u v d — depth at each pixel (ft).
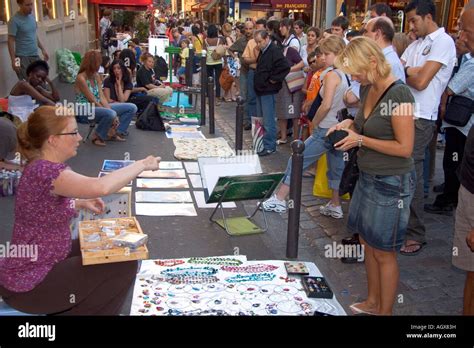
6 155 19.08
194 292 13.06
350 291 13.98
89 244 10.25
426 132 15.61
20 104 23.58
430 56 15.16
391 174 11.24
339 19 24.63
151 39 52.60
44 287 9.68
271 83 25.90
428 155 20.25
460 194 11.35
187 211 18.75
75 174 9.55
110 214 14.38
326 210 19.27
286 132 29.89
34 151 9.82
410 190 11.48
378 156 11.31
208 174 17.66
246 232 17.15
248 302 12.65
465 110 18.07
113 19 79.82
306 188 22.39
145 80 34.50
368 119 11.35
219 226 17.67
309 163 18.48
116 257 9.91
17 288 9.54
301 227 18.31
